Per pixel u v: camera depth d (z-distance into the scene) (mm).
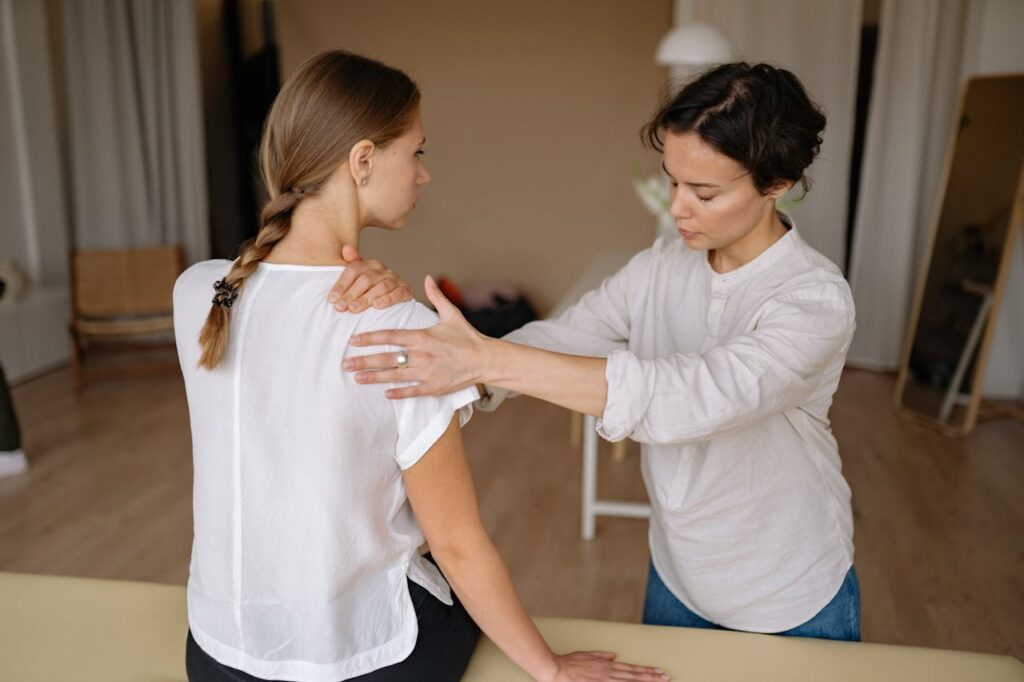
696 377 1195
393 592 1203
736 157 1202
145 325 5379
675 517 1473
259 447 1083
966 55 5176
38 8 5875
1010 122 4586
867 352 5770
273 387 1072
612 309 1609
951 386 4633
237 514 1105
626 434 1212
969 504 3693
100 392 5168
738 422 1221
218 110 6988
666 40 4457
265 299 1087
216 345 1058
